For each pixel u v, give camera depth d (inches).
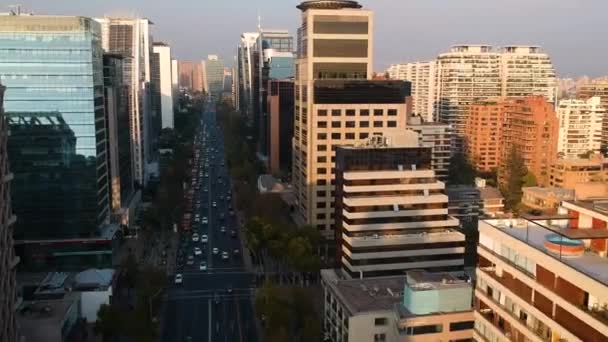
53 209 7519.7
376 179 6456.7
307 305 5664.4
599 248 2787.9
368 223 6432.1
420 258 6466.5
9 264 4148.6
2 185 4023.1
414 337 4330.7
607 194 3309.5
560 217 3139.8
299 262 6722.4
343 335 4749.0
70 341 5477.4
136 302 6171.3
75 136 7445.9
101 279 6274.6
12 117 7293.3
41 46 7224.4
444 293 4397.1
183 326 5900.6
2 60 7180.1
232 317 6136.8
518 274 2972.4
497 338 3149.6
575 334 2511.1
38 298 5871.1
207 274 7485.2
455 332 4384.8
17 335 4448.8
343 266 6633.9
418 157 6648.6
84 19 7258.9
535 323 2827.3
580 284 2500.0
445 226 6643.7
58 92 7347.4
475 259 7652.6
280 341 4943.4
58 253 7549.2
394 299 4852.4
